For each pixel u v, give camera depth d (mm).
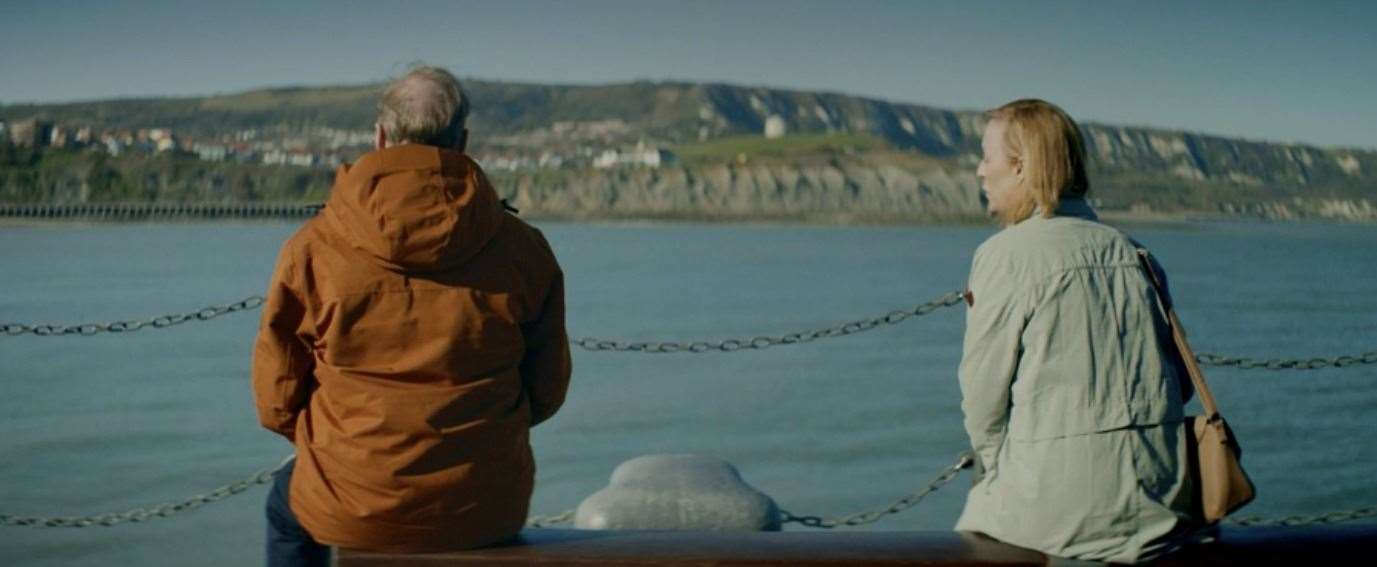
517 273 3262
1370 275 99125
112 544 14062
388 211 3010
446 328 3107
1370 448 20234
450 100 3227
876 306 70000
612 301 73188
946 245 187000
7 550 13711
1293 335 46781
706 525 4730
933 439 24375
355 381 3100
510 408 3273
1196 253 151625
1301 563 3334
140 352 41688
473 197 3094
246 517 15625
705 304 71062
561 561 3211
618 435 24688
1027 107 3521
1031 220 3422
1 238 174125
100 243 158250
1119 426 3197
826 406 29359
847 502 18281
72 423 25625
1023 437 3285
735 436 24797
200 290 75812
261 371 3166
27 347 43469
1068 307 3240
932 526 15805
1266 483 17562
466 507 3152
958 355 42562
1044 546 3248
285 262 3090
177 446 22688
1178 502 3236
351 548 3160
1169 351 3381
